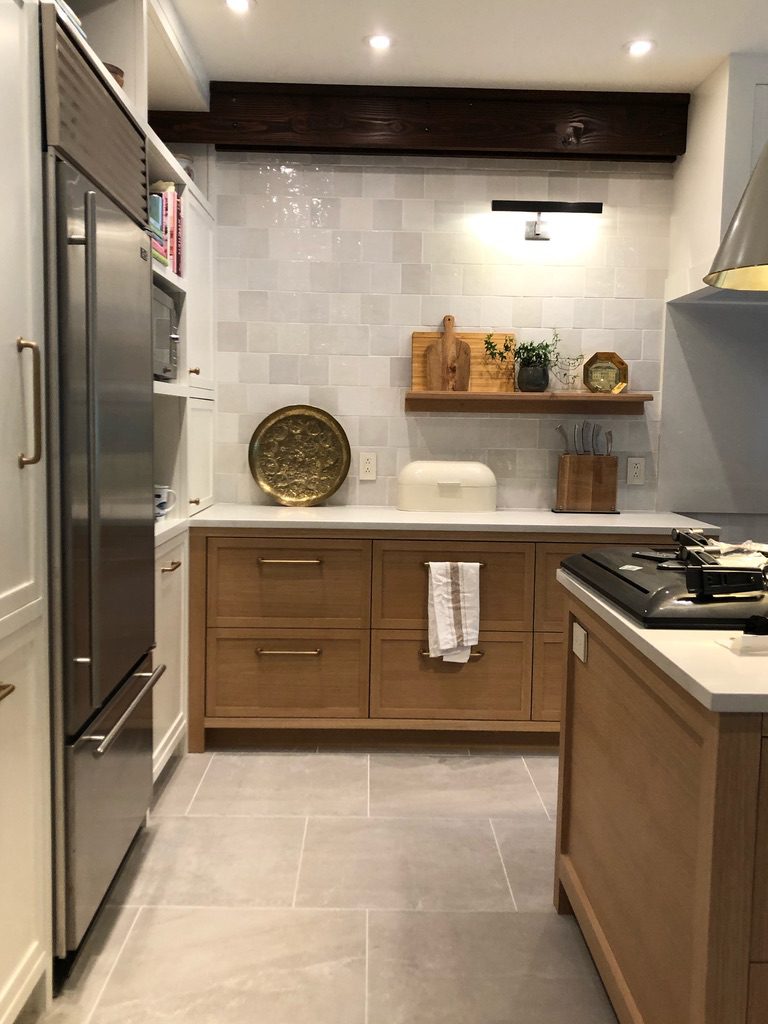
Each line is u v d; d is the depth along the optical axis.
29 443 1.55
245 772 2.95
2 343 1.43
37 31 1.56
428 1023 1.71
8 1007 1.51
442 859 2.37
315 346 3.56
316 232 3.52
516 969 1.89
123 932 1.99
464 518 3.23
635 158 3.48
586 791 1.95
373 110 3.34
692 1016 1.25
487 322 3.56
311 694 3.13
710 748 1.19
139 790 2.26
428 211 3.52
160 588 2.69
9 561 1.48
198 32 2.85
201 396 3.28
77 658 1.74
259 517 3.12
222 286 3.53
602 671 1.83
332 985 1.82
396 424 3.59
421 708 3.15
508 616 3.12
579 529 3.07
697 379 3.56
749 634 1.36
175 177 2.90
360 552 3.09
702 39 2.84
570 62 3.05
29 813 1.61
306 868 2.30
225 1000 1.77
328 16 2.71
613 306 3.56
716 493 3.60
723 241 1.59
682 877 1.33
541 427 3.59
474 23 2.75
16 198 1.48
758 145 2.99
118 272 1.94
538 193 3.52
